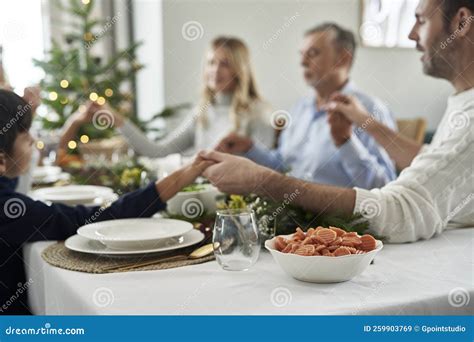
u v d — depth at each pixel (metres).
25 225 1.00
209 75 2.58
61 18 3.30
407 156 1.57
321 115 2.22
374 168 1.98
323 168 2.03
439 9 1.08
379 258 0.85
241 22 3.40
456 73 1.08
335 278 0.72
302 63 2.27
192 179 1.09
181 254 0.88
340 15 3.56
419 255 0.87
